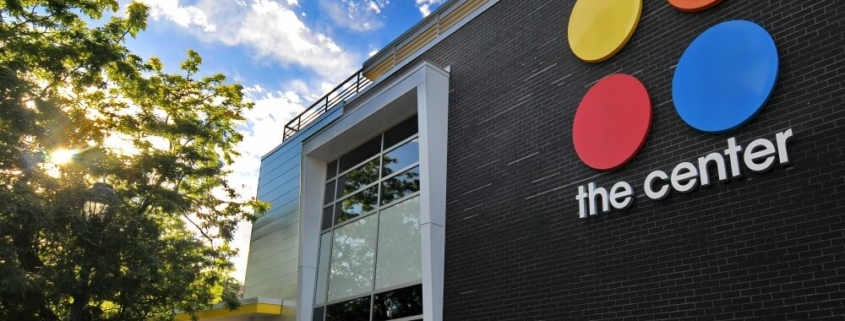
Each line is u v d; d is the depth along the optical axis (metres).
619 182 9.16
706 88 8.42
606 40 10.08
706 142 8.31
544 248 10.07
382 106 14.09
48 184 11.33
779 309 7.10
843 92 7.21
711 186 8.10
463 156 12.35
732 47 8.34
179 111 17.75
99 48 13.09
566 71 10.75
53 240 11.59
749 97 7.93
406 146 14.33
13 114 10.99
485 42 12.82
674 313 8.05
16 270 10.33
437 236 11.98
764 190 7.57
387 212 14.19
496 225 11.09
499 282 10.66
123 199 13.84
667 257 8.33
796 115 7.53
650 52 9.47
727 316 7.52
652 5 9.70
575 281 9.41
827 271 6.83
